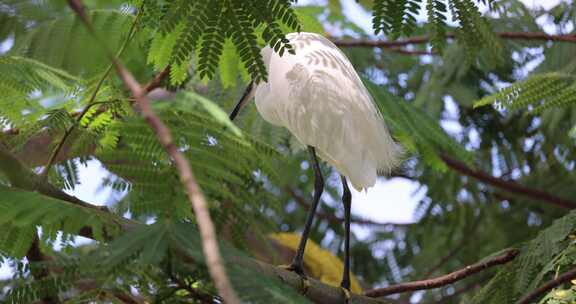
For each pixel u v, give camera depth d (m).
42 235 4.66
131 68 7.04
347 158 6.70
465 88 10.59
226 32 4.70
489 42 5.34
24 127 5.48
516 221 12.18
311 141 6.88
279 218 12.26
